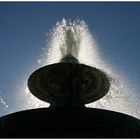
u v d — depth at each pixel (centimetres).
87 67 1656
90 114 1309
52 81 1672
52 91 1673
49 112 1310
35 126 1304
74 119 1295
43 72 1677
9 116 1350
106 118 1318
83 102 1672
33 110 1328
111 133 1303
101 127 1302
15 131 1318
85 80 1667
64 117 1298
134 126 1344
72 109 1312
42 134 1291
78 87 1659
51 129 1292
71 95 1631
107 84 1698
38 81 1688
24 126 1312
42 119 1305
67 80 1658
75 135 1284
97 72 1666
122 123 1330
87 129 1291
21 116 1329
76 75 1664
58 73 1666
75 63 1653
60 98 1631
